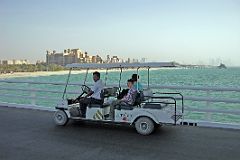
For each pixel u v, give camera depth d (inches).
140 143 247.0
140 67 302.7
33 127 307.3
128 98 287.1
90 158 206.7
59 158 206.1
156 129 301.1
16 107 448.5
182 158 207.6
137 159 205.2
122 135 275.0
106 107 303.3
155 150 226.8
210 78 2896.2
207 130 297.6
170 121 269.3
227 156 212.5
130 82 293.0
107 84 382.3
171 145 241.1
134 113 281.1
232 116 598.5
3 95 470.6
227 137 269.0
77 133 282.0
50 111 413.4
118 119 289.9
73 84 415.5
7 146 235.6
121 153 218.7
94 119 300.8
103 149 228.8
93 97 301.3
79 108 313.0
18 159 203.2
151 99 310.5
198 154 217.0
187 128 306.7
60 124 315.9
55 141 251.9
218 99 323.3
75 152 220.5
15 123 327.6
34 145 238.8
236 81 2325.3
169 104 299.3
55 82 432.5
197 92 1042.1
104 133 282.7
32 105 436.8
